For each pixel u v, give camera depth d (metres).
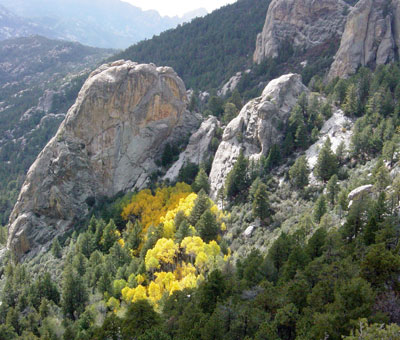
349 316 35.50
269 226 79.25
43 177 121.06
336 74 132.38
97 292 74.19
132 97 121.50
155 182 118.31
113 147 121.06
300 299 42.47
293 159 97.50
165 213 96.88
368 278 41.69
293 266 51.25
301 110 106.62
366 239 51.91
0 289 94.00
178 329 46.78
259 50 180.75
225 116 127.12
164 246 74.75
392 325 29.44
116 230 97.50
